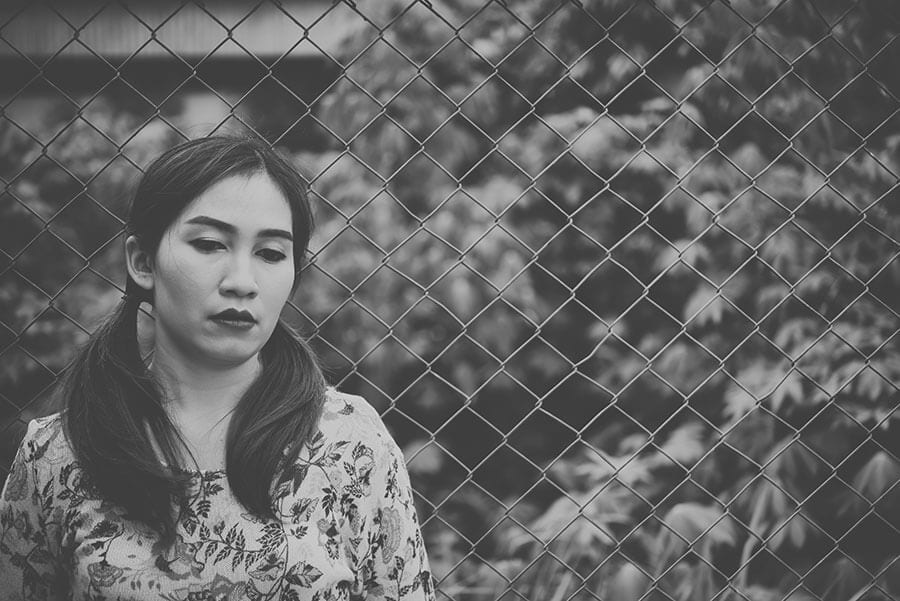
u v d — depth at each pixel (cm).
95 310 456
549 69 466
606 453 451
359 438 146
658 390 433
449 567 443
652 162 421
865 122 359
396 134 469
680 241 434
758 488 350
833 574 312
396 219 477
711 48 373
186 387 144
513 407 496
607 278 478
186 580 134
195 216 137
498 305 477
